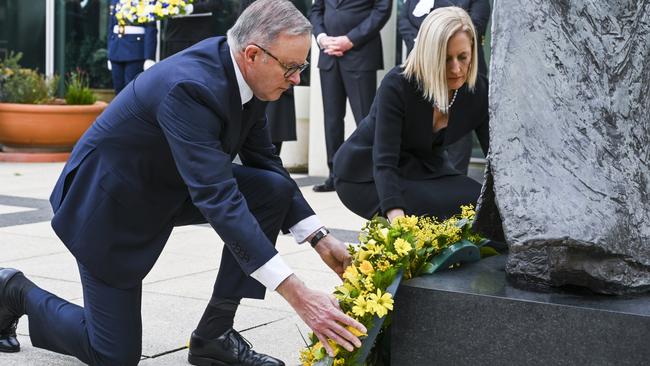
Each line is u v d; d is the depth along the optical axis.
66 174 3.06
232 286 3.29
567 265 2.54
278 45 2.70
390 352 2.72
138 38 10.70
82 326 3.12
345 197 4.45
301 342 3.70
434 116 4.08
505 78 2.62
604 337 2.40
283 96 8.52
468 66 3.90
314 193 8.27
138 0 8.95
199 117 2.73
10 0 12.96
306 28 2.71
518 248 2.51
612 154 2.55
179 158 2.71
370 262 2.66
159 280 4.75
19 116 10.49
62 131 10.62
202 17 9.18
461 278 2.73
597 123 2.57
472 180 4.25
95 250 2.99
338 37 8.16
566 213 2.49
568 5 2.60
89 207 2.98
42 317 3.23
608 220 2.50
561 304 2.44
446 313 2.58
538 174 2.55
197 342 3.38
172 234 6.10
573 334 2.43
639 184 2.58
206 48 2.83
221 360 3.35
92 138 3.00
